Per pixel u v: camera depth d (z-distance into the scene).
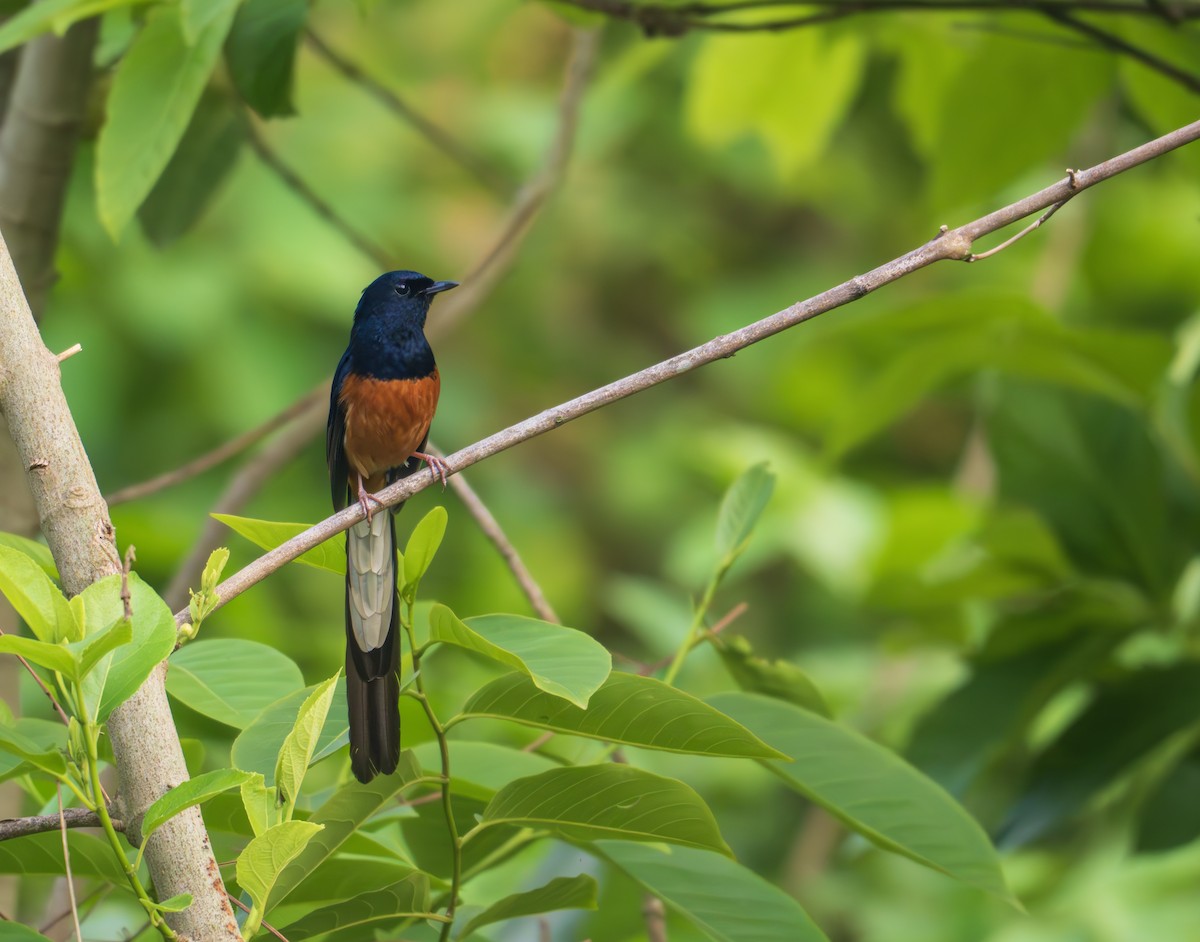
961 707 7.98
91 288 14.81
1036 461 8.49
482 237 16.64
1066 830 9.22
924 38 10.88
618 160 19.30
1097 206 16.50
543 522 17.42
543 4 9.07
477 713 4.77
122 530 9.92
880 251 19.44
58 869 5.27
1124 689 8.03
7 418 4.67
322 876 5.56
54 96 7.85
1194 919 10.94
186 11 5.80
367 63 17.05
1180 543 8.55
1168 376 8.70
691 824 4.91
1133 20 9.03
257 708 5.52
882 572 11.39
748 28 8.27
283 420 8.95
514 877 8.23
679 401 19.53
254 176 15.75
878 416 9.74
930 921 11.20
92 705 3.92
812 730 5.71
